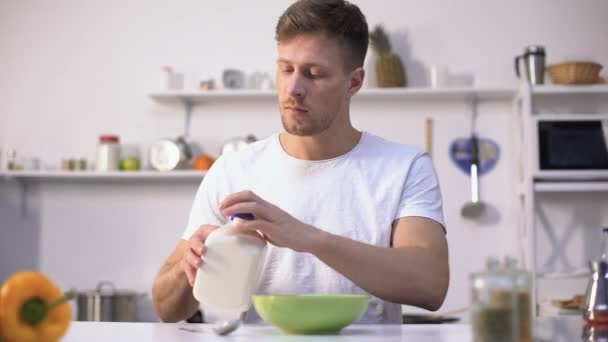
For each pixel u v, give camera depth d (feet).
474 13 11.70
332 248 4.15
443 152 11.55
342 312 3.69
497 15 11.68
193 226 5.39
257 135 11.90
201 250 4.03
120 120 12.10
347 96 5.12
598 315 4.15
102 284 11.66
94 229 12.02
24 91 12.30
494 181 11.47
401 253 4.42
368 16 11.82
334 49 4.56
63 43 12.31
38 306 2.74
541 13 11.64
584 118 10.28
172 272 4.81
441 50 11.69
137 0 12.25
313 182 5.23
